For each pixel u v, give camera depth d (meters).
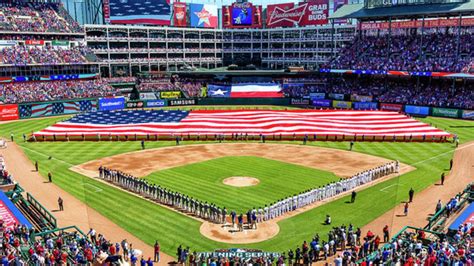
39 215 40.94
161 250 33.47
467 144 69.19
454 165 57.53
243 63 153.62
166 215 39.75
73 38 116.25
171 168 56.09
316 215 38.75
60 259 28.83
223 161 59.69
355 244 33.00
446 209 38.78
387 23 114.31
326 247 31.94
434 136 71.31
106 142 73.12
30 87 100.19
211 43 152.62
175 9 141.88
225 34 152.50
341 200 42.00
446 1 96.75
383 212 38.53
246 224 37.59
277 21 143.88
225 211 38.03
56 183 50.59
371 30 121.50
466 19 102.25
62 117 96.81
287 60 147.25
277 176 52.12
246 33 152.12
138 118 83.31
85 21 154.75
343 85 112.75
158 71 128.38
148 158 61.94
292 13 140.38
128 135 75.12
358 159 60.88
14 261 26.88
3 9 108.69
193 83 122.56
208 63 151.75
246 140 74.44
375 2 108.88
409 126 75.81
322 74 121.38
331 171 54.38
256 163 58.50
